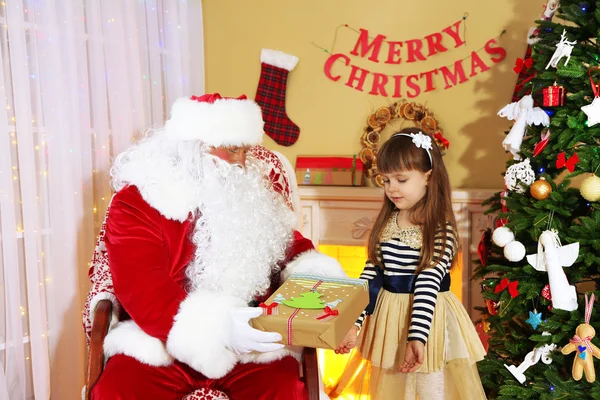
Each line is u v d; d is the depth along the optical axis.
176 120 1.75
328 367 2.54
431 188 1.97
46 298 2.10
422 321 1.80
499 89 2.65
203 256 1.68
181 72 2.78
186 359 1.48
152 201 1.66
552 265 1.79
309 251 1.90
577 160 1.79
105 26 2.33
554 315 1.86
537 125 2.01
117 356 1.57
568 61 1.83
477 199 2.57
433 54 2.73
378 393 1.96
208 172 1.71
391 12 2.78
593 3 1.88
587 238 1.81
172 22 2.71
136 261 1.60
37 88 2.05
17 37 1.94
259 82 2.96
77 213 2.19
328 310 1.40
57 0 2.13
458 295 2.72
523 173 1.93
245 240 1.70
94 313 1.66
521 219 1.90
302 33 2.93
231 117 1.72
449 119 2.73
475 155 2.71
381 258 2.03
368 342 2.01
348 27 2.85
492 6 2.63
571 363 1.87
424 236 1.93
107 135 2.33
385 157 1.97
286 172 2.25
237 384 1.58
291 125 2.96
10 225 1.92
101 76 2.29
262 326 1.39
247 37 3.03
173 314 1.54
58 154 2.11
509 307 1.94
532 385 1.90
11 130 1.99
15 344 1.95
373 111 2.84
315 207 2.82
